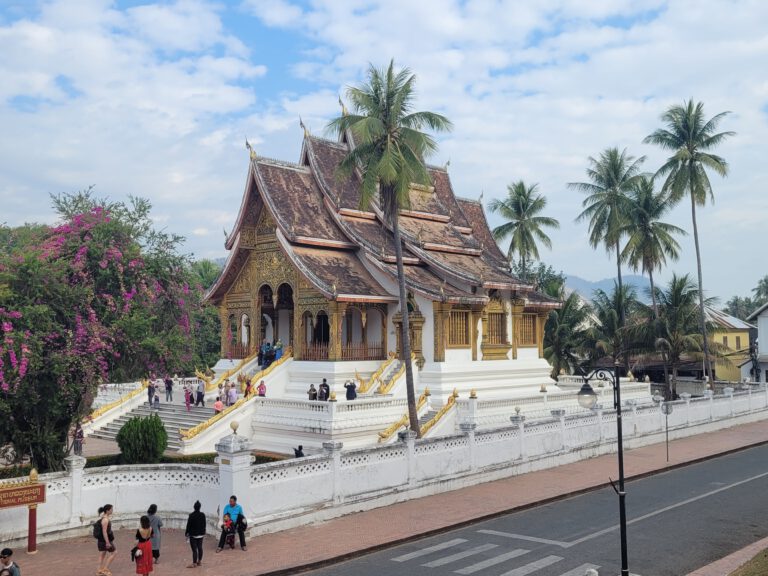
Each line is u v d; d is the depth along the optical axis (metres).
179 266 30.75
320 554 16.69
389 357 37.94
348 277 38.09
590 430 30.56
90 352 23.27
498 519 20.50
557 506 22.11
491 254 49.47
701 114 49.41
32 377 22.20
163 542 18.03
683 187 48.94
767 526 19.45
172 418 35.53
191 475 19.47
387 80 29.89
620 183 56.09
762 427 41.81
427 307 37.66
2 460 28.03
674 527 19.38
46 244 26.23
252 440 32.28
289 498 19.14
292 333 42.78
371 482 21.30
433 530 18.88
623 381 47.91
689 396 38.78
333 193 41.03
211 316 66.50
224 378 38.62
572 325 59.28
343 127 29.52
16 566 13.48
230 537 17.23
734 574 14.73
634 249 55.50
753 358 61.44
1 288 21.98
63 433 24.78
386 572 15.78
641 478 26.62
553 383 43.88
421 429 30.25
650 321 54.06
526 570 15.77
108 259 26.48
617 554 16.92
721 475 27.17
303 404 30.47
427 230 43.47
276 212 38.56
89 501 19.09
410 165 29.86
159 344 25.80
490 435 25.58
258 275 41.19
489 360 40.12
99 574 15.57
